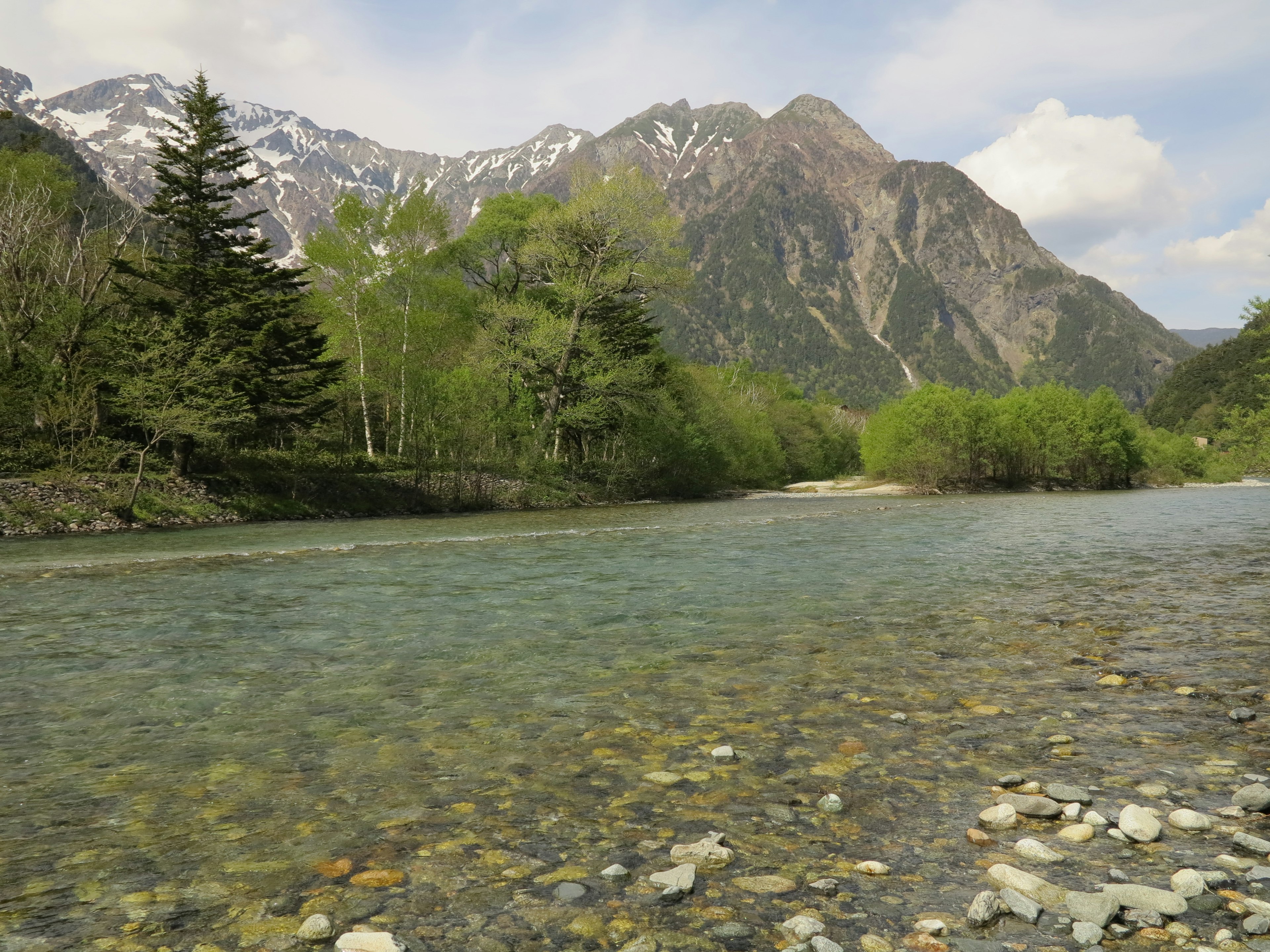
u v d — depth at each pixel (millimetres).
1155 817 3928
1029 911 2941
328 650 8164
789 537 22250
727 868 3369
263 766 4738
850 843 3639
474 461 47938
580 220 52750
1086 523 27641
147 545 23734
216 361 34250
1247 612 9961
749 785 4379
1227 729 5367
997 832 3752
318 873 3328
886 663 7387
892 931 2852
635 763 4754
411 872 3324
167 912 2988
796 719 5656
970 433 77000
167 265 34281
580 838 3686
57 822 3889
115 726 5613
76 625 9656
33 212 41594
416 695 6410
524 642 8523
